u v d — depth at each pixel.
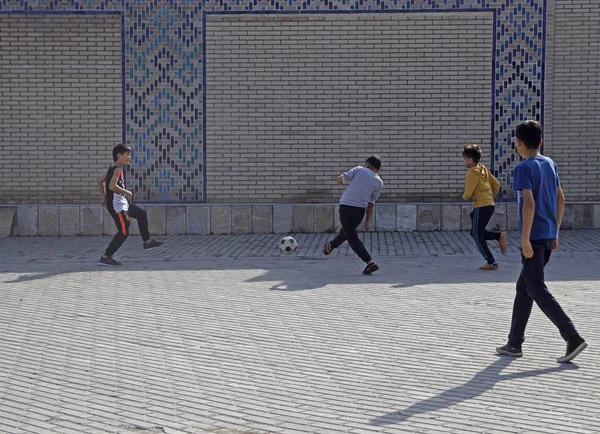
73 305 8.62
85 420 4.90
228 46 14.84
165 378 5.83
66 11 14.84
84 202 15.11
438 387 5.50
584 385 5.50
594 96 14.64
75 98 14.96
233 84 14.88
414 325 7.45
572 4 14.55
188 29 14.82
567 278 9.87
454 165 14.84
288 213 14.84
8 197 15.15
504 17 14.59
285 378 5.79
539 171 6.17
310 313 8.03
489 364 6.09
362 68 14.80
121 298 9.00
